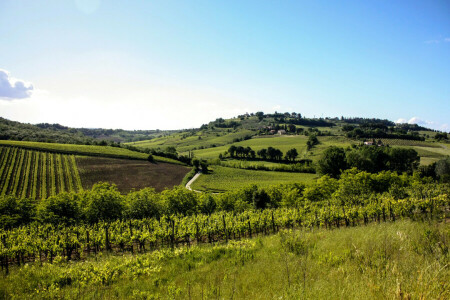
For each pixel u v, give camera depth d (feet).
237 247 43.60
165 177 312.50
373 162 277.03
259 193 160.76
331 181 167.32
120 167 321.52
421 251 24.43
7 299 30.45
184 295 23.66
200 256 40.57
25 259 74.69
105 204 133.59
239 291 22.21
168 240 89.56
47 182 248.11
